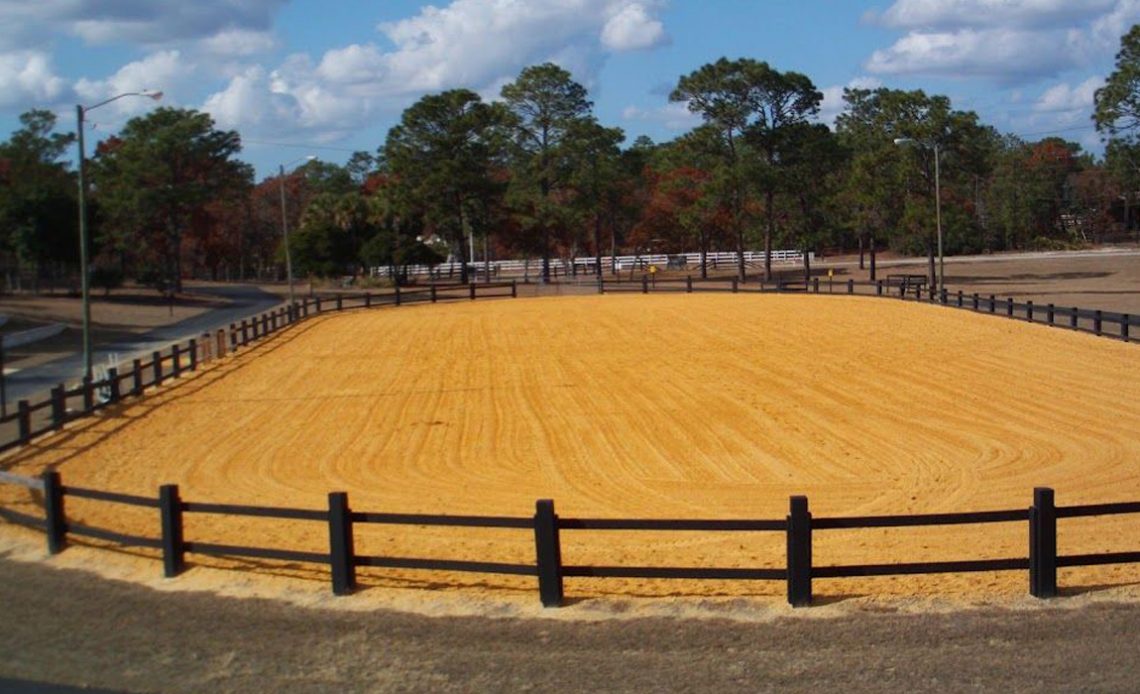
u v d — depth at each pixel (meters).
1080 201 133.12
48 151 94.62
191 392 35.34
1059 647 9.53
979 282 85.31
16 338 55.88
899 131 78.06
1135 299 65.06
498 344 49.66
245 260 145.50
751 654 9.66
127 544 14.09
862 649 9.68
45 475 14.30
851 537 15.80
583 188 105.06
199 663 9.85
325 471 22.52
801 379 35.12
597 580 13.02
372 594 12.10
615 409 30.52
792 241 106.25
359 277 108.75
